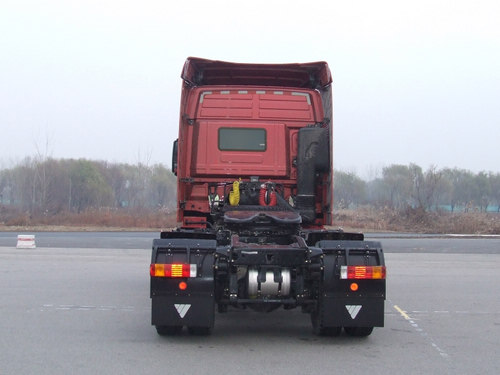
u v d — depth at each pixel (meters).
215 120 10.98
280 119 11.05
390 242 26.78
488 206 77.62
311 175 10.26
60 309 9.95
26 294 11.38
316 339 8.07
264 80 12.03
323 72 11.14
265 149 10.87
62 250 20.95
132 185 61.16
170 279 7.40
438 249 23.09
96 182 60.62
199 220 10.73
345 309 7.50
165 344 7.67
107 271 14.98
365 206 57.22
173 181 68.62
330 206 10.30
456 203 75.81
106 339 7.90
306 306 7.98
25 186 53.09
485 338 8.19
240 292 7.65
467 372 6.51
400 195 68.00
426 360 7.01
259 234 8.78
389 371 6.52
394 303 10.91
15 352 7.20
